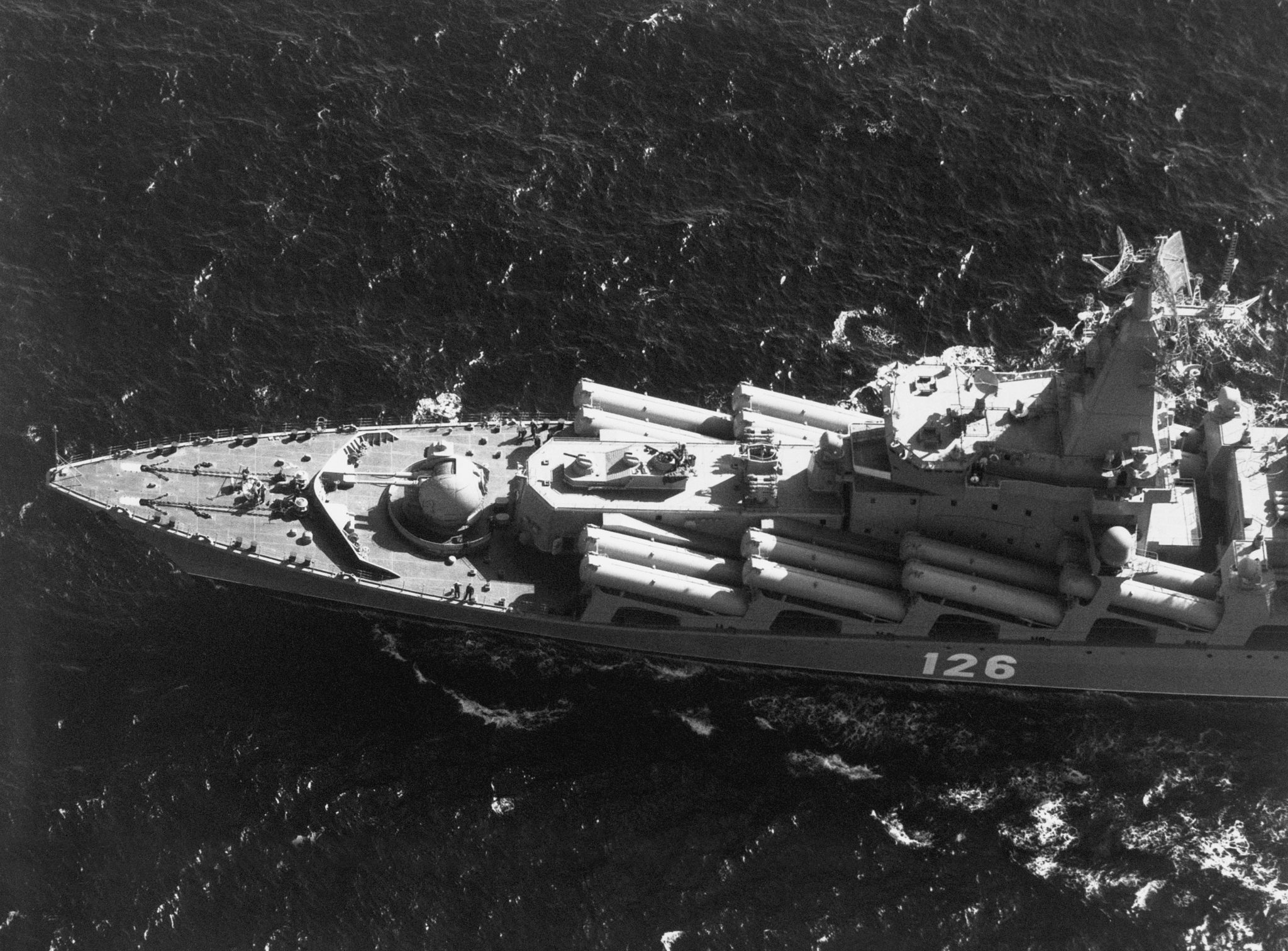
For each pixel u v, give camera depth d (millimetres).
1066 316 96125
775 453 81812
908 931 74750
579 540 80375
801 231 99625
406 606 82688
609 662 84688
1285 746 83125
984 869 77250
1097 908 75938
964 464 78062
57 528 87625
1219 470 84625
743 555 80688
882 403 81875
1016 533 81062
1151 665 83188
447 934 74062
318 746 80375
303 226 99125
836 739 82688
